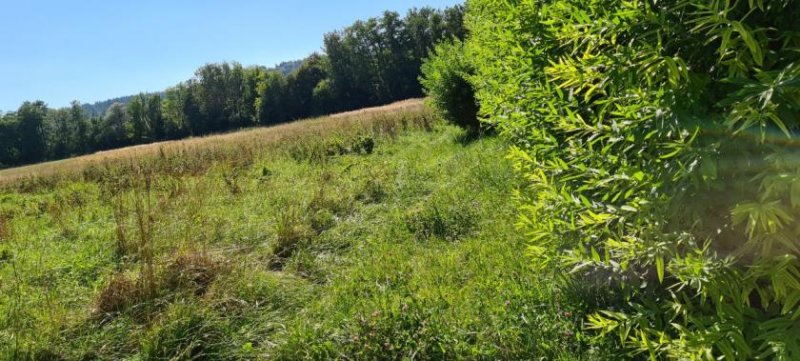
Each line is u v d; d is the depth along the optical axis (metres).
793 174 1.46
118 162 18.66
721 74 1.87
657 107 1.87
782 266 1.60
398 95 76.31
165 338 3.72
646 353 2.70
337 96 77.44
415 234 5.74
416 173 8.99
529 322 3.24
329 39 76.31
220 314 4.08
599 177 2.20
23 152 82.94
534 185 2.93
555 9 2.86
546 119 2.76
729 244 1.95
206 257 5.08
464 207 6.18
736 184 1.74
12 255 6.55
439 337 3.27
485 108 5.27
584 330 3.06
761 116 1.47
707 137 1.76
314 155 13.55
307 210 7.24
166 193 9.69
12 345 3.74
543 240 2.98
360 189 8.17
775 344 1.67
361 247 5.63
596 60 2.04
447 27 75.19
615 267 2.37
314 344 3.45
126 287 4.45
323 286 4.72
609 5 2.17
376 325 3.46
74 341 3.85
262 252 5.83
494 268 4.32
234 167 13.15
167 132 86.00
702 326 1.90
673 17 1.94
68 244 6.95
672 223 2.01
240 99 86.56
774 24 1.74
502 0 4.30
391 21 75.94
